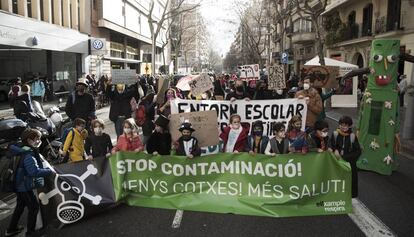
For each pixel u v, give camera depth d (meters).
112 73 10.35
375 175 8.27
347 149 6.25
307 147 6.24
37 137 5.18
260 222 5.61
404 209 6.23
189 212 5.96
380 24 25.89
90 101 8.98
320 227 5.47
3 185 5.09
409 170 8.71
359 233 5.30
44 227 5.36
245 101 7.76
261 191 5.90
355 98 11.45
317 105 8.44
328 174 5.83
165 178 6.02
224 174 5.97
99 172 5.79
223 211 5.87
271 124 7.77
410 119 11.48
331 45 33.25
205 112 6.77
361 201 6.59
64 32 27.70
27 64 28.45
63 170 5.58
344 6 31.95
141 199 6.04
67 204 5.52
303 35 41.25
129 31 43.78
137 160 5.96
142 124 9.46
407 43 23.22
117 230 5.37
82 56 31.34
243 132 6.77
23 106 9.58
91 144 6.79
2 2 21.17
